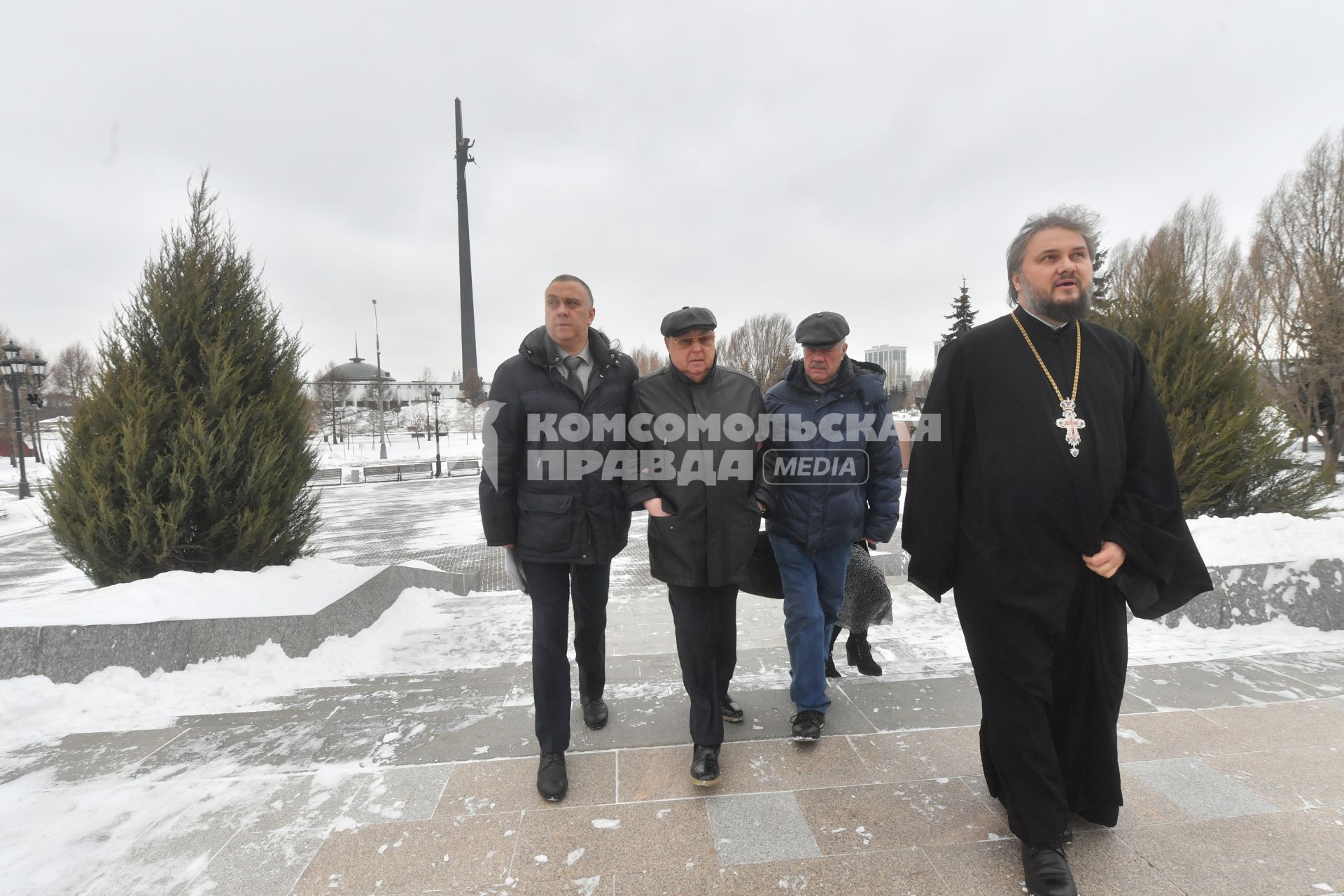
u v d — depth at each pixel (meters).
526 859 2.04
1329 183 13.98
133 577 4.56
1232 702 2.97
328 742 2.88
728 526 2.54
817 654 2.75
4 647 3.55
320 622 4.15
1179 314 6.13
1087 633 2.03
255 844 2.14
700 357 2.57
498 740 2.86
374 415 62.31
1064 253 2.02
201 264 4.93
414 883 1.94
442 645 4.55
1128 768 2.44
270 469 4.83
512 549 2.70
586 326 2.67
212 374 4.67
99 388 4.64
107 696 3.43
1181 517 1.98
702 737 2.46
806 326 2.87
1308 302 13.07
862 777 2.46
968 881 1.89
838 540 2.85
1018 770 1.95
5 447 35.69
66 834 2.21
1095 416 2.00
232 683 3.64
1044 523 1.97
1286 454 6.16
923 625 4.49
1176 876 1.87
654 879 1.93
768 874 1.94
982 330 2.18
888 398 3.02
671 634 4.63
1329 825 2.07
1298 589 4.10
